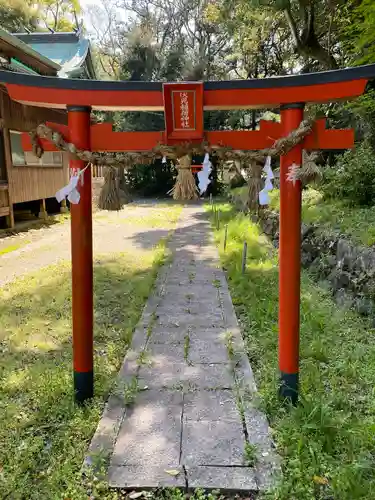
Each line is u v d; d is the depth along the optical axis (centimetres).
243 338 402
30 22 2234
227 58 1634
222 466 227
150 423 265
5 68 943
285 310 278
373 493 204
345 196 708
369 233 491
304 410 263
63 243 877
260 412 275
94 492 209
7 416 273
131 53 2038
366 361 339
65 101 256
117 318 456
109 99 254
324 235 591
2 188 950
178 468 225
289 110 256
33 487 217
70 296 514
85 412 279
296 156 263
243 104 253
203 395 298
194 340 395
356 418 263
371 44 604
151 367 340
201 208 1520
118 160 261
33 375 322
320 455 228
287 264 274
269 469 224
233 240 834
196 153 263
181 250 800
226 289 557
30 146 278
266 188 265
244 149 265
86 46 1586
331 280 527
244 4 997
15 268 672
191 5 2031
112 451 239
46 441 254
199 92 243
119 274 618
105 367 340
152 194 2100
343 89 244
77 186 269
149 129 1939
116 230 1029
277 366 327
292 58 1393
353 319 421
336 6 830
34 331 416
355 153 718
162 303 504
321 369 331
